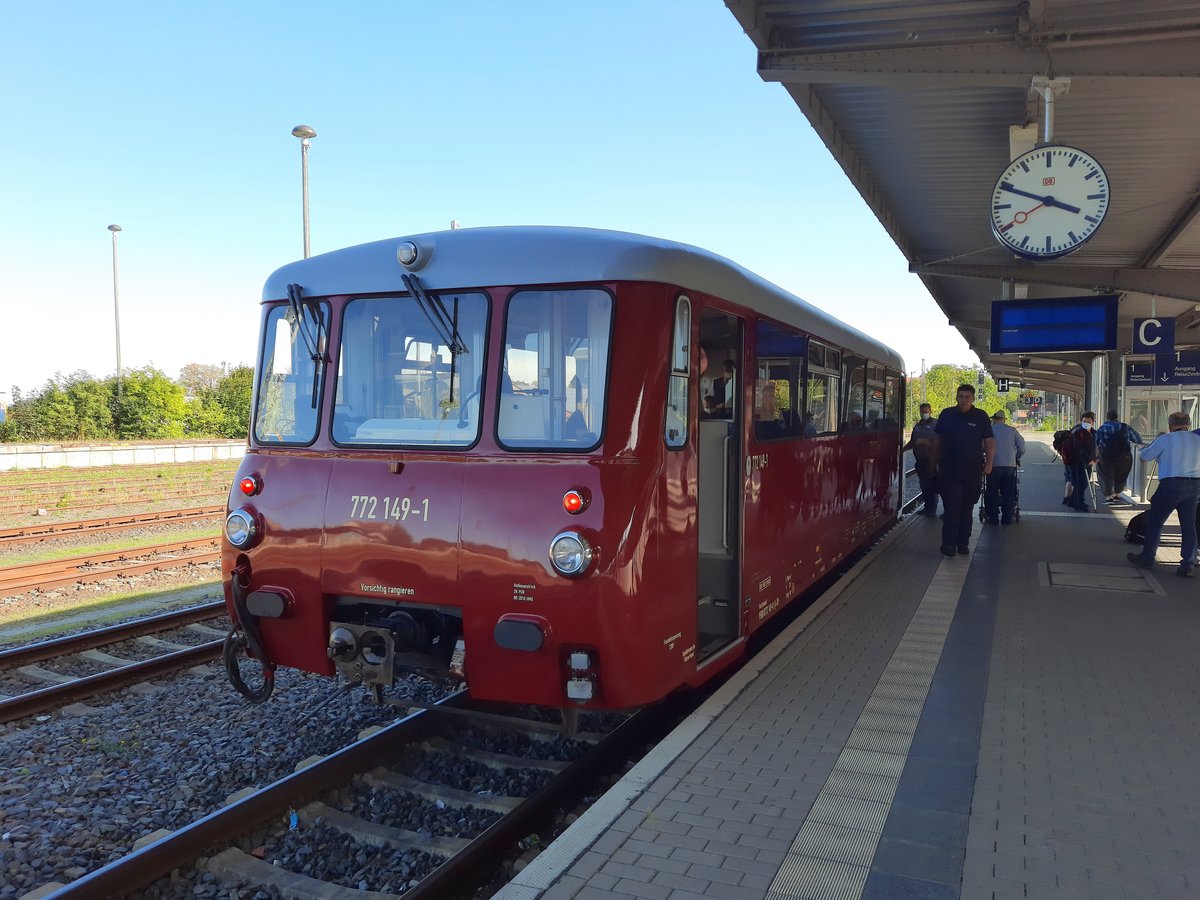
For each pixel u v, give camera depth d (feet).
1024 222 25.27
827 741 15.57
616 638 14.43
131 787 16.52
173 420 140.26
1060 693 18.25
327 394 16.92
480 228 16.37
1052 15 22.45
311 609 16.34
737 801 13.17
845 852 11.69
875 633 23.04
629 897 10.62
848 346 29.84
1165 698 17.97
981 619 24.53
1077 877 11.09
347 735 18.94
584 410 14.97
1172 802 13.24
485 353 15.65
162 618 28.02
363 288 16.81
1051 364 110.52
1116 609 25.75
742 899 10.57
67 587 35.37
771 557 21.63
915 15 23.34
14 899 12.73
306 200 64.59
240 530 16.88
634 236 15.81
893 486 41.98
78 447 93.71
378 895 12.61
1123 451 54.13
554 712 20.07
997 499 45.11
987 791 13.57
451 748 17.70
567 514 14.47
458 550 15.02
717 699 17.67
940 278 57.11
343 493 16.15
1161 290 44.55
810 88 27.17
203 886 13.02
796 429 23.67
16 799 16.01
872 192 37.29
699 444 19.06
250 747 18.30
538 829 14.58
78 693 21.47
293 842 14.20
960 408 34.60
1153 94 25.88
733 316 19.06
